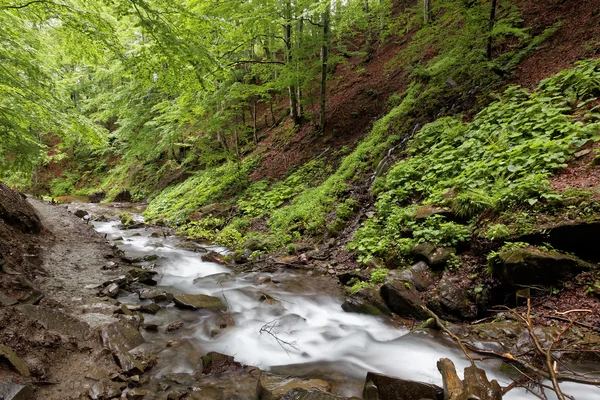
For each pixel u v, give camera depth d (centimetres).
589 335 388
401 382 331
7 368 294
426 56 1505
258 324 522
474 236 587
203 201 1503
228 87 1298
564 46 934
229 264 865
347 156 1248
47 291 522
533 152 654
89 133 855
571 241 479
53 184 2827
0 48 653
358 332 508
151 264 821
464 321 499
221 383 339
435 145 912
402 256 653
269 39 1461
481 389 288
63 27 612
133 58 636
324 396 296
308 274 748
